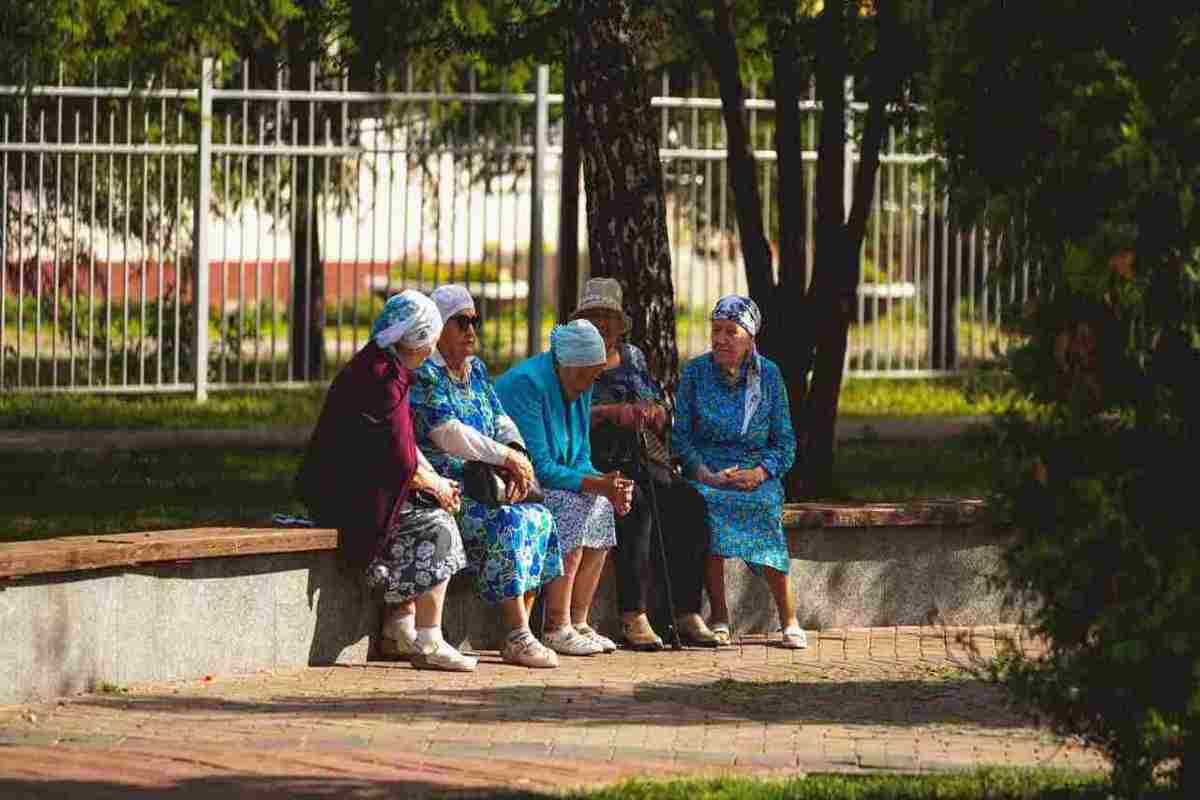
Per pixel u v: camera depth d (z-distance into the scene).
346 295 46.31
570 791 9.93
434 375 14.29
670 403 17.66
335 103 31.05
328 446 13.80
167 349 30.44
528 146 29.38
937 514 16.36
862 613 16.27
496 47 21.12
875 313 31.66
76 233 28.62
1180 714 9.12
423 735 11.45
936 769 10.85
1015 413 9.46
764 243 19.33
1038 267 9.52
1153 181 8.75
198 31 29.19
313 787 10.00
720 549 15.30
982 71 9.39
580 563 14.84
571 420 14.90
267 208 31.12
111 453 24.05
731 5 23.88
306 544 13.55
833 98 19.05
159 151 28.23
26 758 10.54
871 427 27.67
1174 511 9.21
